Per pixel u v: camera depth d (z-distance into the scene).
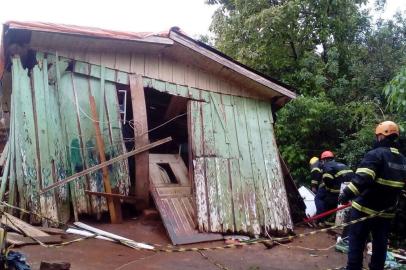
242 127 8.49
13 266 3.95
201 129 8.01
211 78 8.35
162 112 9.52
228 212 7.70
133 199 7.29
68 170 6.81
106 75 7.36
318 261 6.26
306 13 14.70
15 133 6.57
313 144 12.55
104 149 7.16
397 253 6.78
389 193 4.77
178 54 7.87
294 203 9.23
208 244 6.95
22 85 6.66
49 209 6.53
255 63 14.80
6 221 5.74
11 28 6.08
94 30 6.78
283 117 12.28
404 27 13.91
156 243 6.55
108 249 5.86
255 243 7.05
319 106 11.99
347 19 14.80
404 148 8.23
